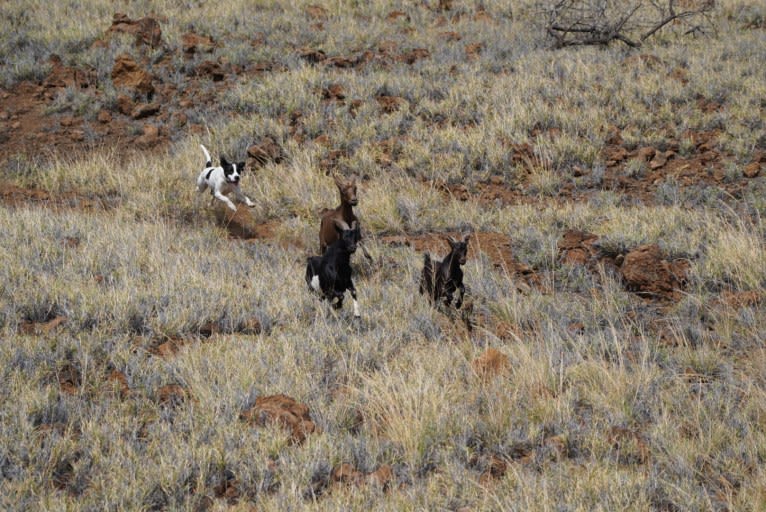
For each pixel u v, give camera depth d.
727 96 22.02
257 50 26.59
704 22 30.62
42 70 24.08
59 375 8.99
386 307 12.29
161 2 30.92
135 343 10.19
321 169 19.47
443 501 6.94
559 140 19.62
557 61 25.02
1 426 7.63
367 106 21.92
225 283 12.23
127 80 23.72
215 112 22.81
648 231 14.88
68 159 20.30
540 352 9.84
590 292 13.41
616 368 9.75
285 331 10.97
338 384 9.48
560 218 16.22
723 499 7.11
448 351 10.25
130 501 6.75
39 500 6.64
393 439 8.03
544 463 7.71
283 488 6.95
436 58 26.34
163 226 15.19
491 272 13.84
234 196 18.06
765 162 18.83
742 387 9.47
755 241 13.80
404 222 16.83
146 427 8.11
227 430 7.91
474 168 19.36
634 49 27.16
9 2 29.25
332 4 32.69
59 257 12.56
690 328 11.49
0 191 18.00
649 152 19.47
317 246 15.91
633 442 8.02
